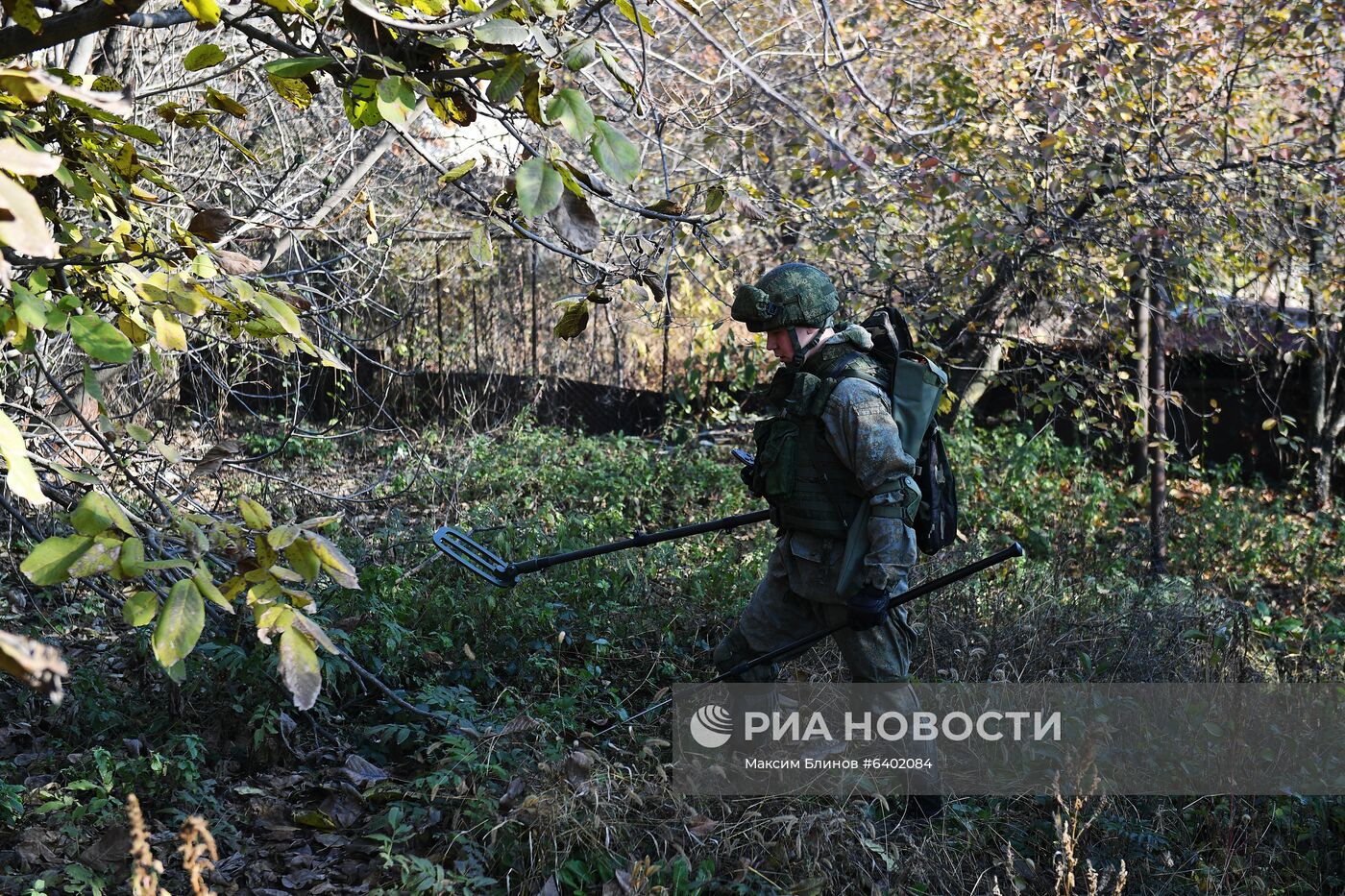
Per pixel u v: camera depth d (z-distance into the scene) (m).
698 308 10.12
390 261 9.38
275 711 4.09
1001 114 7.57
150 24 2.54
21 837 3.30
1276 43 7.96
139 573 2.14
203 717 4.12
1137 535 7.93
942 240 7.45
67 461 4.91
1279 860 3.88
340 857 3.46
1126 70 7.19
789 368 3.79
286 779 3.86
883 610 3.66
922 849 3.62
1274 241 7.93
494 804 3.45
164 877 3.26
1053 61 7.37
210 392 7.70
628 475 8.77
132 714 4.15
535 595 5.23
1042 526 7.96
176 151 7.16
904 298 7.78
